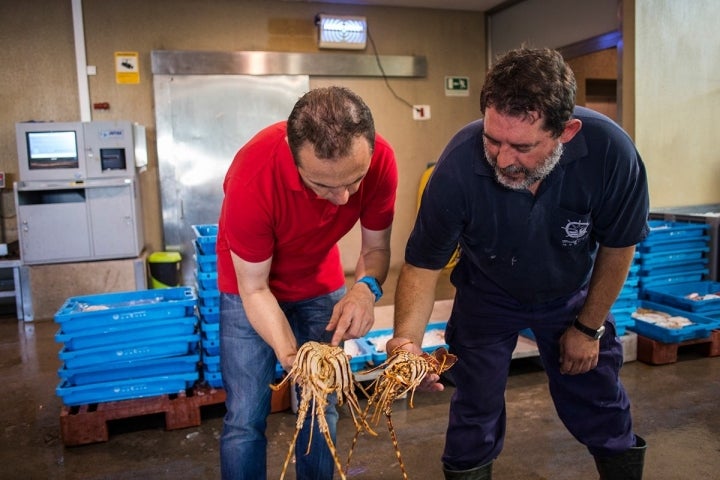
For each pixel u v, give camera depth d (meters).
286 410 2.99
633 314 3.74
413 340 1.66
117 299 3.10
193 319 2.78
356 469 2.42
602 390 1.86
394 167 1.67
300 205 1.56
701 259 4.14
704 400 2.96
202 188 5.78
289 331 1.58
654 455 2.45
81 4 5.36
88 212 4.82
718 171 5.12
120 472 2.46
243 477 1.69
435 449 2.57
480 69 6.63
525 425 2.77
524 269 1.71
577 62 6.39
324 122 1.23
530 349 3.31
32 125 4.68
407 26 6.32
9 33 5.28
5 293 4.84
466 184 1.57
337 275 1.95
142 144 5.28
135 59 5.54
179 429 2.81
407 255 1.74
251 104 5.80
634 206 1.59
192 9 5.63
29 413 3.05
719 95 5.02
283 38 5.90
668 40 4.79
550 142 1.31
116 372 2.77
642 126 4.80
